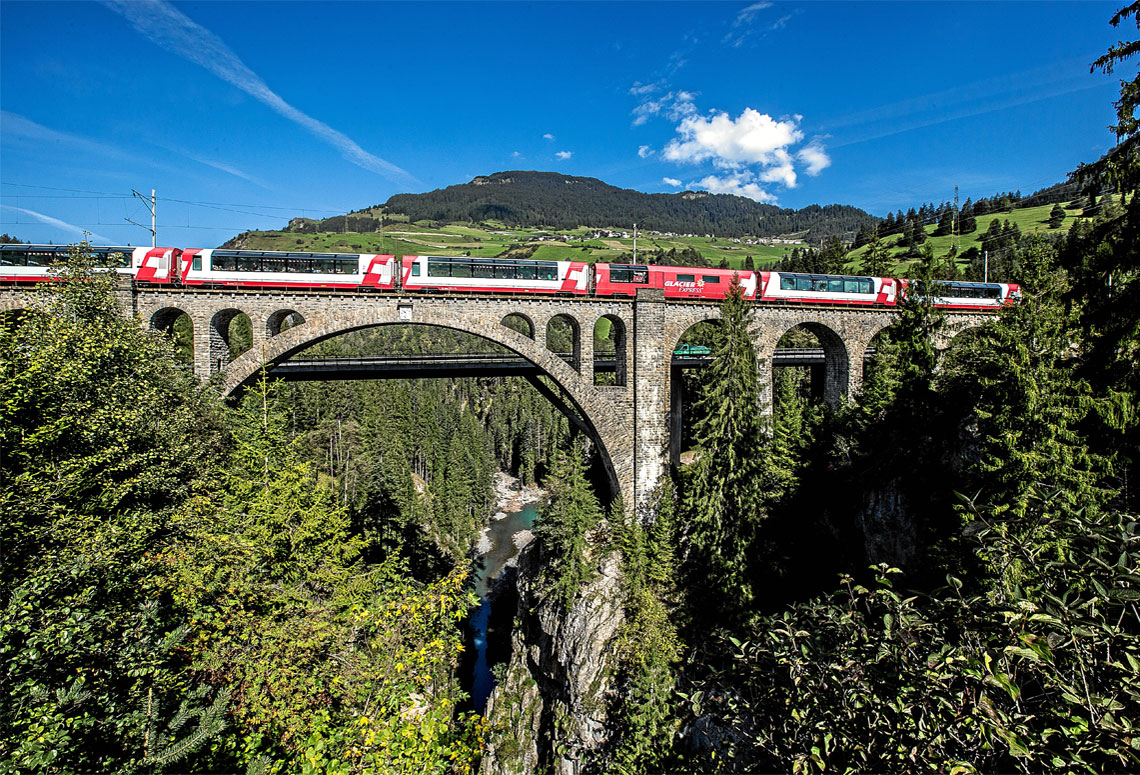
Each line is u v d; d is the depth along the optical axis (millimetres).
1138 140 16156
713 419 30281
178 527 16453
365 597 20750
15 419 15234
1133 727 4609
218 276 31734
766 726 7254
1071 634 4922
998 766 5441
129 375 21156
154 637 10273
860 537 28234
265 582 16391
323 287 33188
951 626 6348
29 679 7758
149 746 7977
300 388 71688
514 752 33562
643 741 21766
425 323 34375
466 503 69188
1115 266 17172
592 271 36438
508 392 111562
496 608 52344
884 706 6020
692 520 31438
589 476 49406
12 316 24297
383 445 59781
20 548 11508
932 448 24484
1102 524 6148
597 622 32188
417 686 12352
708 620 30266
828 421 36219
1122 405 16719
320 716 11172
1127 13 15812
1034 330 18391
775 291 38812
